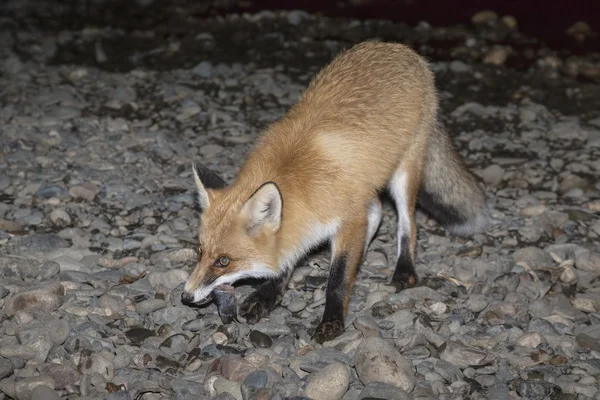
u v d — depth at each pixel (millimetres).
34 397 6000
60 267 8234
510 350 7094
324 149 7504
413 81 8625
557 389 6434
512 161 11805
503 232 9680
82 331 6949
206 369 6633
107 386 6281
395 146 8156
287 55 16766
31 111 12867
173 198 10125
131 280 8078
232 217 6945
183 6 20844
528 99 14406
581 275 8672
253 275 7246
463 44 18000
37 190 10125
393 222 9992
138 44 17312
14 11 19766
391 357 6410
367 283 8344
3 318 7219
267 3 21438
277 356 6762
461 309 7781
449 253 9234
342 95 8055
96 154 11406
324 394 6090
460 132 13023
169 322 7430
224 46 17328
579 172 11562
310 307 7836
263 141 7941
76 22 19016
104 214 9719
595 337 7336
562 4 21250
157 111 13391
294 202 7215
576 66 16562
